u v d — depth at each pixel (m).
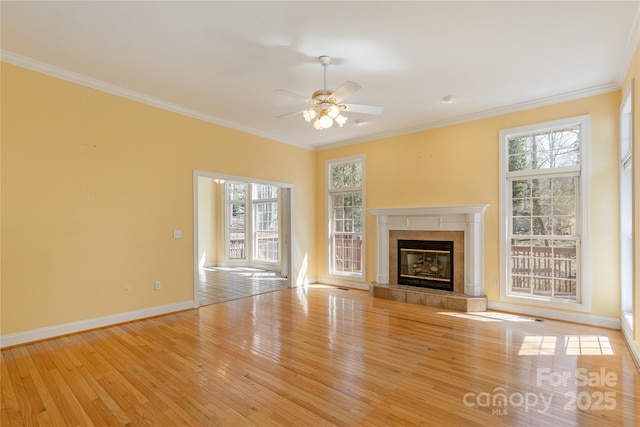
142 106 4.28
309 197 6.87
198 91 4.15
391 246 5.74
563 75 3.66
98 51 3.17
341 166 6.72
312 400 2.31
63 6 2.48
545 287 4.36
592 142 3.98
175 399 2.32
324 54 3.21
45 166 3.47
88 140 3.78
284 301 5.27
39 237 3.42
